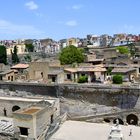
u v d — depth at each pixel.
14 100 59.56
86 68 88.25
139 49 158.00
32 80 80.25
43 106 53.12
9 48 194.25
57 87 61.19
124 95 56.12
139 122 55.28
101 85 59.03
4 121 56.16
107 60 108.06
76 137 45.78
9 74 86.44
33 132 46.84
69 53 109.44
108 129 49.91
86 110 59.34
